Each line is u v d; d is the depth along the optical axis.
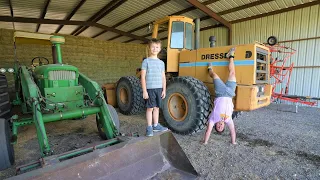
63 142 2.72
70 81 2.72
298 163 2.10
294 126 3.52
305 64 5.64
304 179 1.80
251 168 2.00
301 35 5.60
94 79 9.24
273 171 1.94
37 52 7.58
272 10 5.97
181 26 3.56
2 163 1.90
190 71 3.30
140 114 4.43
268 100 3.05
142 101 4.21
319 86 5.45
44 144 1.68
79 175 1.31
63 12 6.69
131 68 10.65
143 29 8.55
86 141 2.76
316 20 5.30
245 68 2.66
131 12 6.71
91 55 9.09
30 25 7.55
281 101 6.12
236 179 1.80
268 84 3.09
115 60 9.95
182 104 3.09
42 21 6.86
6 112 2.84
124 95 4.55
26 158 2.25
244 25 6.75
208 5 5.88
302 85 5.75
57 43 2.84
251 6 5.75
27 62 7.38
